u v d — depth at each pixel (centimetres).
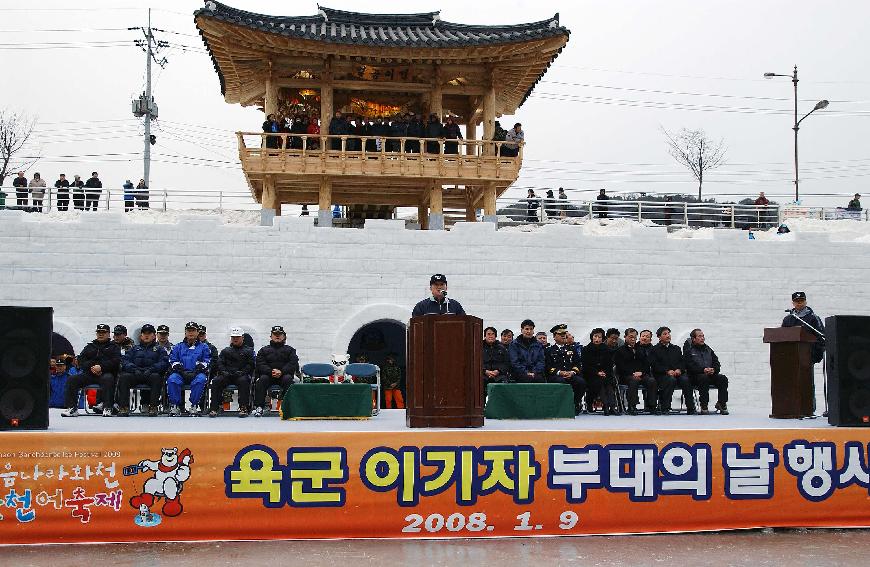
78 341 2503
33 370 1156
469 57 3288
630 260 2719
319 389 1527
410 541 1152
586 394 1877
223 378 1767
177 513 1127
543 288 2678
